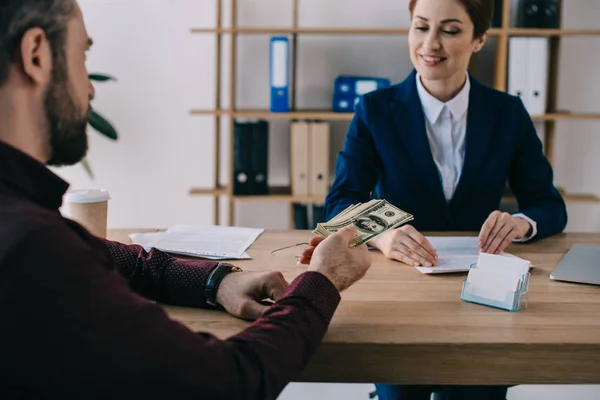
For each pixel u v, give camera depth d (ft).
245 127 11.87
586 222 13.24
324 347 3.68
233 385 2.82
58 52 2.85
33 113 2.84
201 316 4.09
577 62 12.71
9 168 2.68
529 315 4.10
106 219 5.40
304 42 12.72
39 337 2.42
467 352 3.68
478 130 6.64
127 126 12.93
